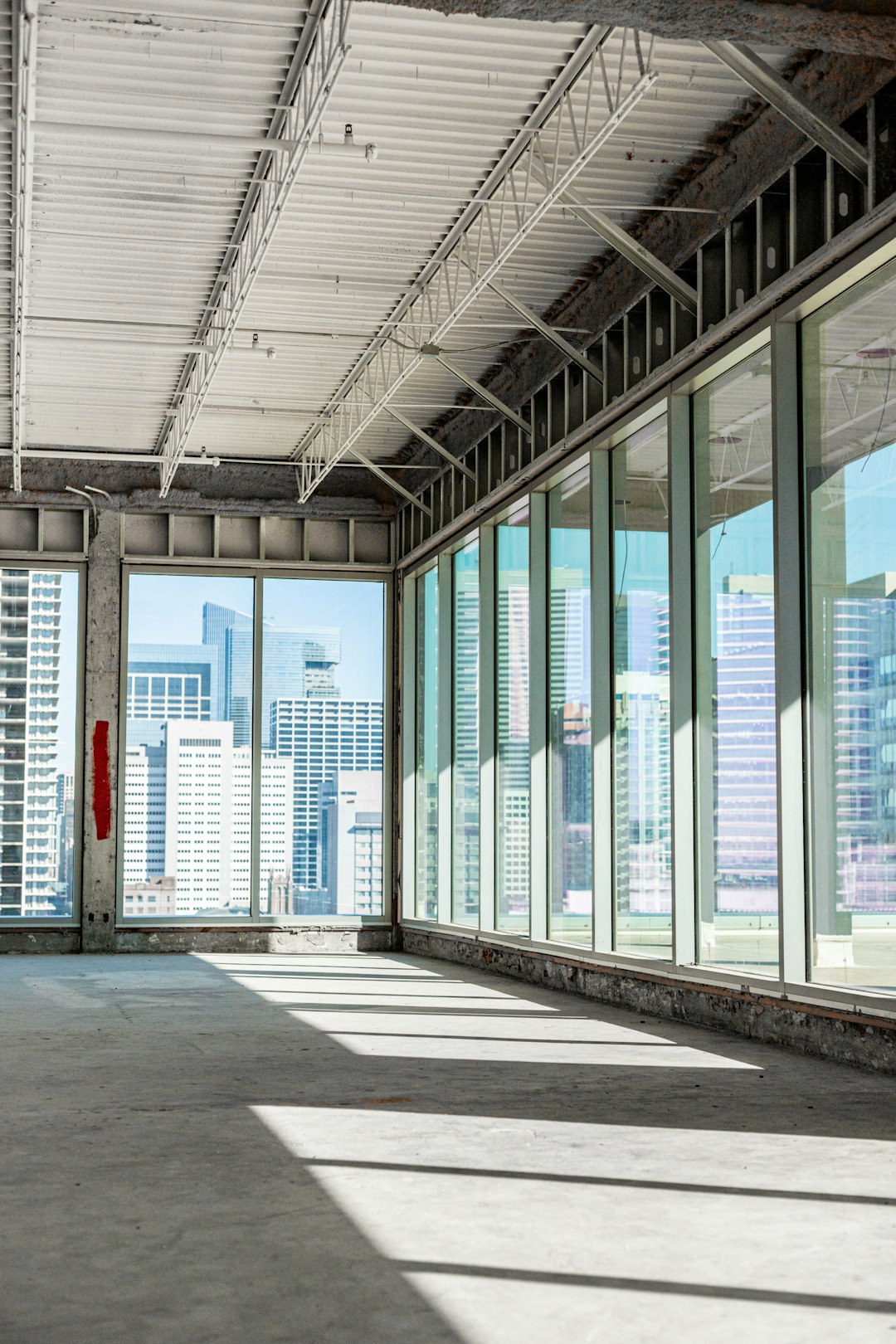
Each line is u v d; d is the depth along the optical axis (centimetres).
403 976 1964
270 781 2544
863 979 1098
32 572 2489
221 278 1650
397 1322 495
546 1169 740
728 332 1308
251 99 1245
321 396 2116
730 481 1356
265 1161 759
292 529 2594
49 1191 691
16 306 1536
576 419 1741
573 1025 1387
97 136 1146
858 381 1127
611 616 1656
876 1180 713
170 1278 549
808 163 1191
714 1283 541
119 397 2105
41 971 2066
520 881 1956
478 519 2128
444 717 2333
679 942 1406
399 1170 738
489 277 1441
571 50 1156
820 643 1184
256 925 2502
